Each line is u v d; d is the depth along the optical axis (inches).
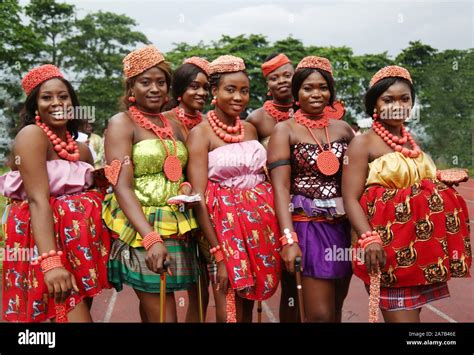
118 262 119.7
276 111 157.1
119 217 118.2
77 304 116.1
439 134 628.1
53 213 112.8
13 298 115.5
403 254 112.9
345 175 120.9
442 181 117.7
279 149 125.9
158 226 117.0
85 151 127.3
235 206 121.7
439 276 113.0
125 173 115.3
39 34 621.6
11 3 537.0
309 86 127.0
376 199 115.6
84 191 119.9
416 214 112.7
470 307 178.9
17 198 116.6
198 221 121.6
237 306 128.6
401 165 115.6
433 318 168.9
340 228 128.0
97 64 706.8
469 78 621.9
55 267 105.5
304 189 125.9
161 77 120.7
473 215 373.7
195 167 123.5
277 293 200.5
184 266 120.9
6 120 330.0
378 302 113.2
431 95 627.5
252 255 120.9
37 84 115.6
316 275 123.9
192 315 145.3
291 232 119.7
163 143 119.7
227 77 125.3
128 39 716.0
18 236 113.7
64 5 668.7
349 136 133.2
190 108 146.3
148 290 117.3
